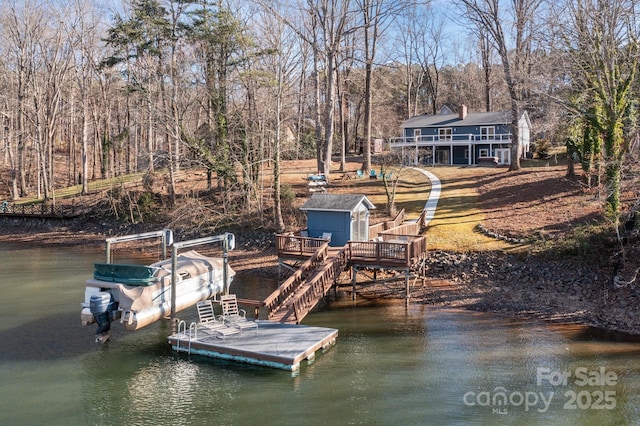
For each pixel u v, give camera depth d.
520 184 37.25
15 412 13.11
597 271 22.41
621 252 21.72
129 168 57.34
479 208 33.81
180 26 40.34
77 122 66.50
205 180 46.94
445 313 20.80
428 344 17.48
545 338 17.84
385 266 22.09
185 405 13.41
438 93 87.19
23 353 17.03
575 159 40.81
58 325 19.84
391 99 81.69
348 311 21.25
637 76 25.58
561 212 29.06
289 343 16.36
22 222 45.44
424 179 45.34
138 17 40.00
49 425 12.48
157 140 62.28
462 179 43.84
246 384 14.60
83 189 49.84
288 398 13.73
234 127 37.44
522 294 22.14
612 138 24.52
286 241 24.42
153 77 44.41
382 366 15.74
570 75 26.80
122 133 53.56
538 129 33.97
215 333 17.44
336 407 13.23
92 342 18.02
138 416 12.90
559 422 12.37
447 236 28.89
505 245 26.41
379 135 70.19
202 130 43.72
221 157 38.31
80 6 51.66
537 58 33.88
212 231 36.25
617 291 20.81
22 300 23.39
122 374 15.35
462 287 23.50
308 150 62.75
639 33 23.77
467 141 57.44
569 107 27.31
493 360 16.06
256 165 38.25
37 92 52.47
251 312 20.94
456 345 17.36
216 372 15.41
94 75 60.88
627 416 12.60
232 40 38.31
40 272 29.33
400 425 12.32
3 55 57.44
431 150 60.66
